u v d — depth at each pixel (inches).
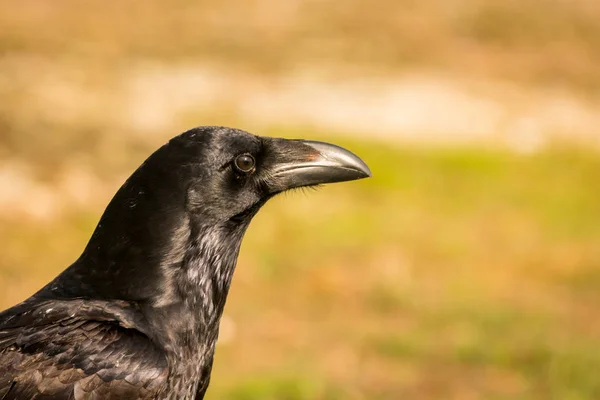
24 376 244.1
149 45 1053.8
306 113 907.4
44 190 690.8
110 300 260.2
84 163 736.3
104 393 248.2
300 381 469.4
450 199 757.3
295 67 1035.9
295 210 705.0
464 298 592.1
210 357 276.2
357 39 1140.5
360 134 866.8
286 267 616.4
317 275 607.2
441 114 948.0
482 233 700.0
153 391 252.8
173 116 848.9
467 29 1199.6
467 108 975.0
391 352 519.8
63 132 774.5
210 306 272.7
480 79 1069.8
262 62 1040.2
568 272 641.6
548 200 769.6
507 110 986.7
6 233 626.5
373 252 649.0
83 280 264.5
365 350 521.0
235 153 274.1
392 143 856.3
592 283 626.8
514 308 581.9
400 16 1219.2
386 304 580.4
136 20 1132.5
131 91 900.6
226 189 273.0
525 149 884.6
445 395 479.2
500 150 873.5
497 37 1190.9
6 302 543.2
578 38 1203.9
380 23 1192.2
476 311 573.3
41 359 246.2
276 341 527.2
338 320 556.7
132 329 256.2
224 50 1064.8
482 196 767.7
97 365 248.5
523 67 1120.8
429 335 542.3
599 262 657.6
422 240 676.7
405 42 1150.3
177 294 265.6
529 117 977.5
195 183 267.9
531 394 483.2
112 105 854.5
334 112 919.0
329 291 589.9
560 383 489.1
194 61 1019.9
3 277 572.4
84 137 774.5
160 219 263.9
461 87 1035.9
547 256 665.6
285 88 970.1
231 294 578.2
